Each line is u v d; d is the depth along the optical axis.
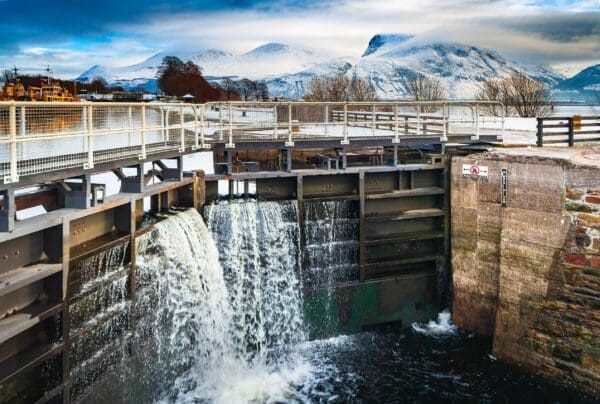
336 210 19.34
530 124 36.00
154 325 14.41
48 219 10.71
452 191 19.39
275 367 16.91
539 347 16.64
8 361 10.46
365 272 19.50
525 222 16.98
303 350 18.08
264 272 18.02
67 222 11.24
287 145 18.42
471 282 19.02
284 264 18.44
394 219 19.86
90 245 12.53
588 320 15.68
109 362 12.75
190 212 16.33
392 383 16.09
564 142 21.44
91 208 11.96
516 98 60.75
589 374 15.63
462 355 17.72
